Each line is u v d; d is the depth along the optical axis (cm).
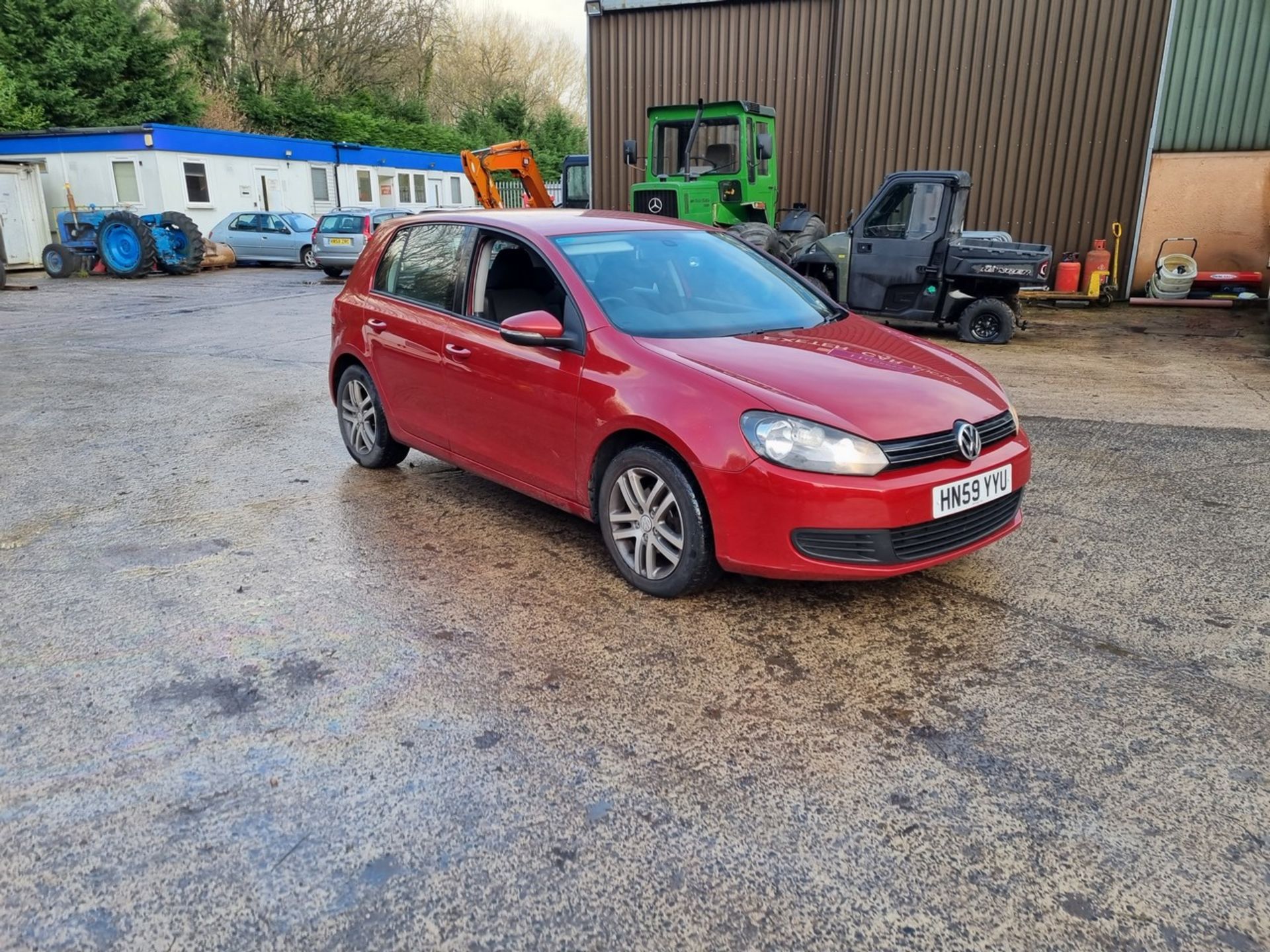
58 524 451
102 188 2467
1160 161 1378
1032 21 1391
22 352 1000
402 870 220
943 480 326
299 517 461
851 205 1552
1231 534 436
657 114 1242
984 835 231
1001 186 1466
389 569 396
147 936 200
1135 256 1423
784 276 472
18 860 222
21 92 2745
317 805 243
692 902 211
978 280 1044
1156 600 363
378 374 503
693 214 1208
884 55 1479
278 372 879
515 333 376
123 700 291
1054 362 924
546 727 278
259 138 2689
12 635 334
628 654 322
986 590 373
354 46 4191
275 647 326
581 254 414
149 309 1430
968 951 197
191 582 380
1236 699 292
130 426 658
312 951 197
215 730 275
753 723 280
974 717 283
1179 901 210
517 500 488
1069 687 300
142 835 231
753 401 327
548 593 371
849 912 207
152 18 3145
